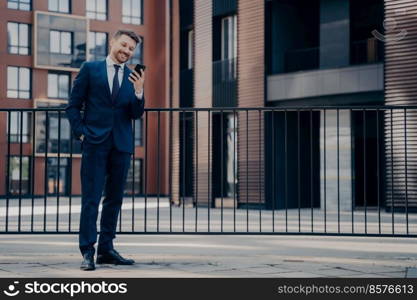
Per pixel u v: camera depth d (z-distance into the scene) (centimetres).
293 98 1764
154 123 3747
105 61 543
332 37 1731
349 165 1716
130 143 550
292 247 689
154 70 3819
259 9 1850
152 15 3831
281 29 1844
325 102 1725
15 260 567
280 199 1808
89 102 539
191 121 2089
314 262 565
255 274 494
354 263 560
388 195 1555
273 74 1819
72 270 516
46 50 3519
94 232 527
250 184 1845
